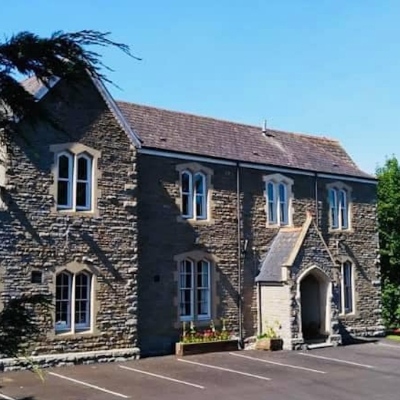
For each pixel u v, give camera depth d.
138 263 22.81
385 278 36.12
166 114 27.02
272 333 24.98
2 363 18.39
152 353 22.81
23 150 19.62
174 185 24.33
